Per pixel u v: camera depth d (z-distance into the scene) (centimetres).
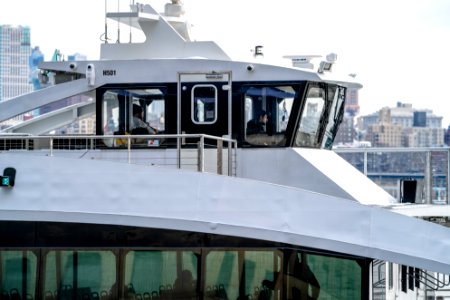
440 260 2789
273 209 2828
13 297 2928
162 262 2895
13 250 2925
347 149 4453
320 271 2861
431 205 3244
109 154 3306
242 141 3253
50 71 3406
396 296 3581
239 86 3250
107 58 3431
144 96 3294
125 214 2852
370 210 2806
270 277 2873
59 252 2919
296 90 3216
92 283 2911
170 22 3481
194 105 3269
